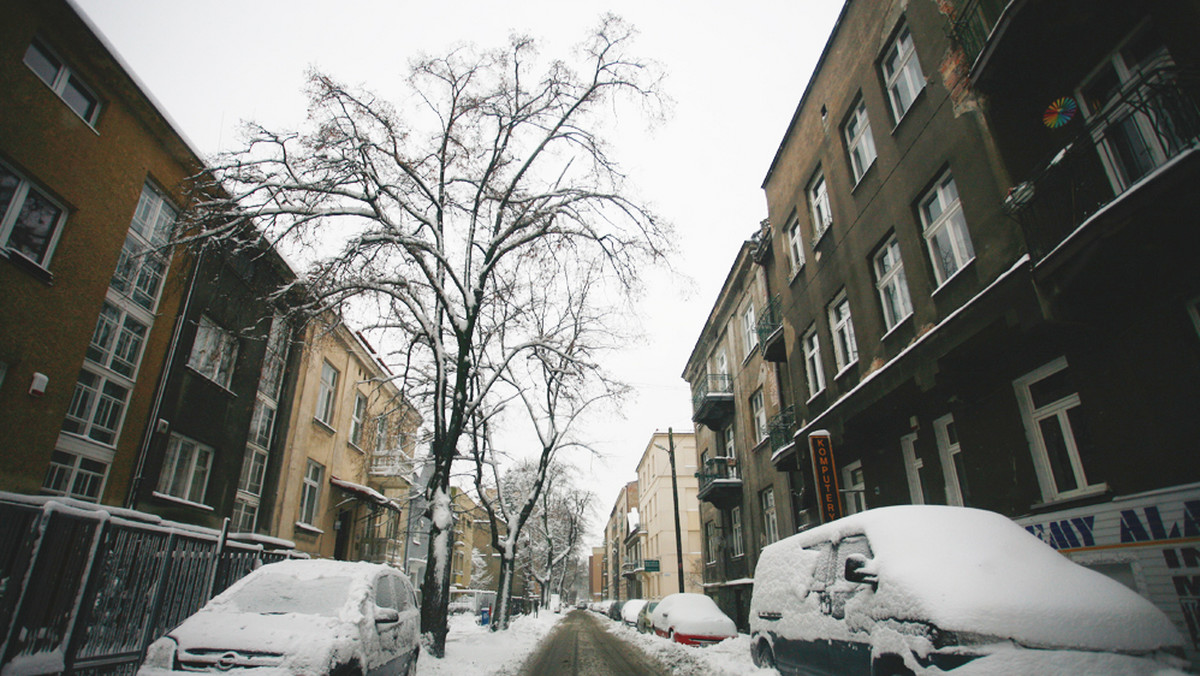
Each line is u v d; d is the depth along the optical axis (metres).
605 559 102.12
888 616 4.43
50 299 9.13
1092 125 5.70
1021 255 7.01
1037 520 6.88
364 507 22.02
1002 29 6.68
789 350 14.80
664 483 40.47
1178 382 5.38
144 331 11.41
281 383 16.78
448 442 11.54
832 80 12.77
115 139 10.45
